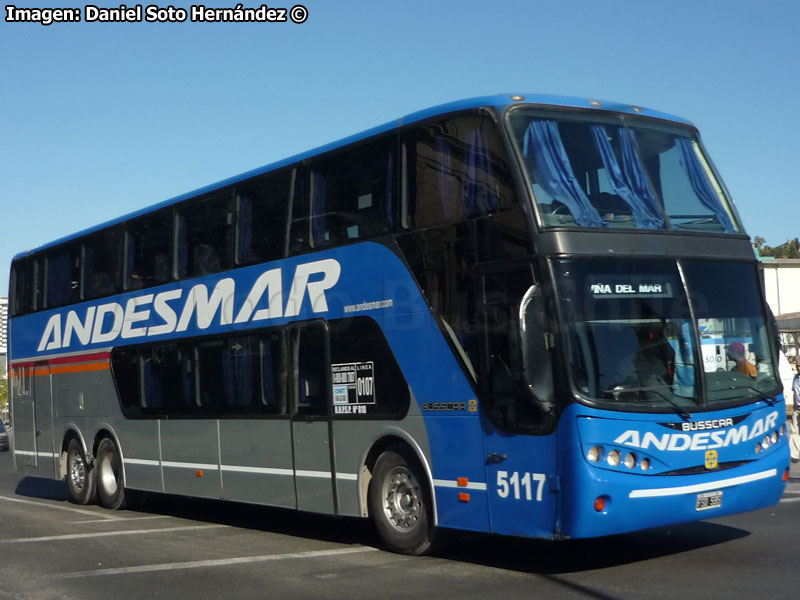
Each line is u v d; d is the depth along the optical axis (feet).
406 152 33.55
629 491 27.12
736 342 30.48
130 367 49.67
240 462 41.27
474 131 30.76
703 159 33.12
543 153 29.71
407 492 33.53
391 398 33.37
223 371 42.50
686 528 36.70
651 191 30.86
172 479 46.19
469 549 34.45
